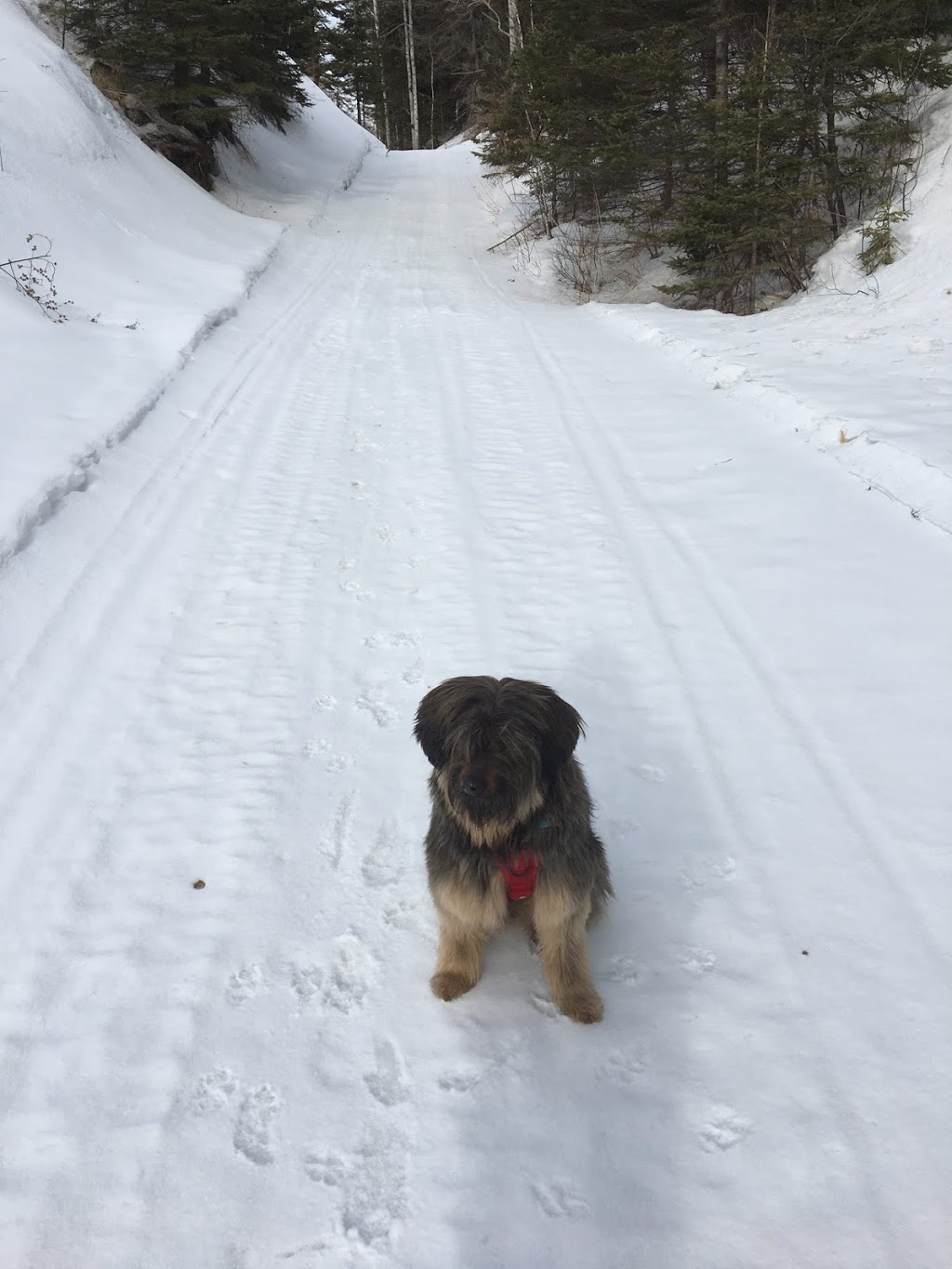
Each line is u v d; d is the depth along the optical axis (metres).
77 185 6.77
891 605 2.56
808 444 3.56
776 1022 1.63
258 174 11.80
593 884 1.69
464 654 2.61
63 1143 1.52
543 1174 1.46
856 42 6.12
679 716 2.31
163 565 3.07
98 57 9.12
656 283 7.84
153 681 2.56
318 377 5.05
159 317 5.39
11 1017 1.71
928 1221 1.35
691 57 7.49
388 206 12.30
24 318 4.54
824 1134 1.46
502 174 10.47
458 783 1.46
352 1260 1.37
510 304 7.24
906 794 2.00
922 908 1.77
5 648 2.58
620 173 8.22
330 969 1.79
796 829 1.97
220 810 2.14
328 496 3.62
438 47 21.55
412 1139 1.51
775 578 2.77
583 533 3.17
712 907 1.84
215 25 9.16
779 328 5.32
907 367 4.16
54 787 2.21
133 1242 1.40
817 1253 1.33
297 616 2.83
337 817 2.12
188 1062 1.63
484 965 1.80
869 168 6.38
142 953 1.82
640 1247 1.37
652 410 4.27
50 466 3.31
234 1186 1.46
